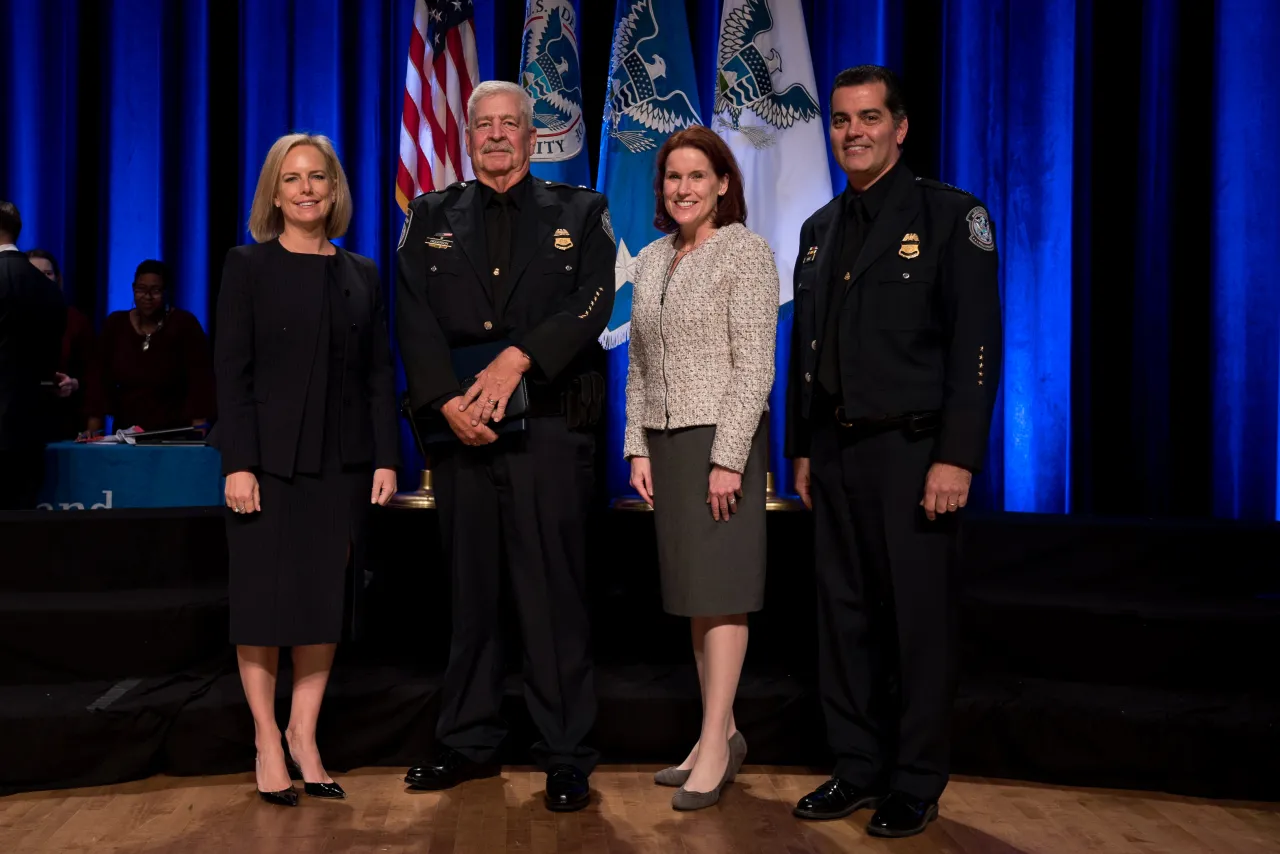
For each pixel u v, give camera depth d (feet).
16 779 8.55
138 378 15.20
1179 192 15.60
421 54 13.00
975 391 7.69
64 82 17.62
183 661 9.77
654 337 8.57
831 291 8.32
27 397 11.90
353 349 8.55
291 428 8.24
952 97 16.70
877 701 8.43
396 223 17.35
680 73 13.30
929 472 7.77
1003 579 10.73
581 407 8.29
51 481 12.41
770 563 10.68
